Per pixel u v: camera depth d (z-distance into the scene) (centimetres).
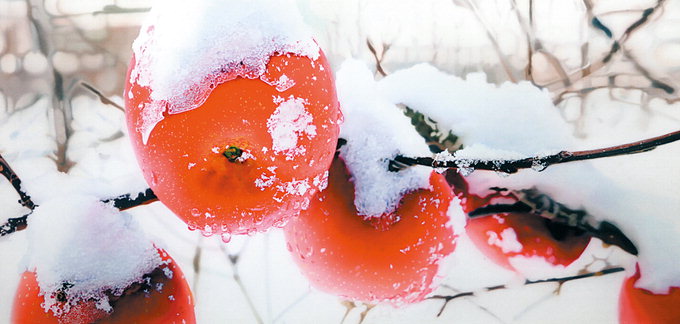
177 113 21
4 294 29
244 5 21
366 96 26
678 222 30
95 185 27
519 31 34
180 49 21
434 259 25
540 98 32
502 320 31
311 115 21
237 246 33
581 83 34
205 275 32
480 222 29
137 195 26
